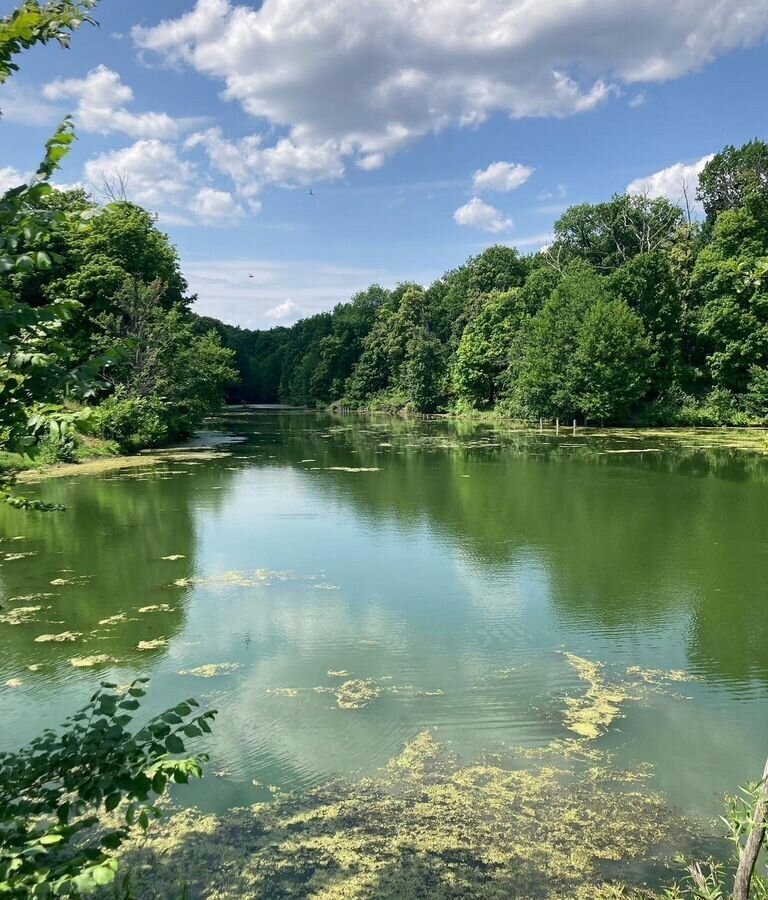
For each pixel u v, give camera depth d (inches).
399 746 231.8
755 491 673.6
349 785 210.2
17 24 92.0
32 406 99.4
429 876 171.5
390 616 351.3
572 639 321.4
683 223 1883.6
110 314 1125.1
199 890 166.2
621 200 1921.8
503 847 182.2
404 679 281.0
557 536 509.0
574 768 218.8
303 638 323.3
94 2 101.9
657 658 300.4
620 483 729.0
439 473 824.9
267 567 437.1
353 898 164.2
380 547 485.4
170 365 1211.9
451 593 386.0
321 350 2874.0
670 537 500.4
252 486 735.7
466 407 2142.0
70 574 420.8
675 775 214.5
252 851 180.1
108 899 161.3
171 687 272.8
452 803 201.2
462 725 245.1
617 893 165.2
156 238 1519.4
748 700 263.3
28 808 100.0
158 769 95.0
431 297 2625.5
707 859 177.0
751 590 385.1
